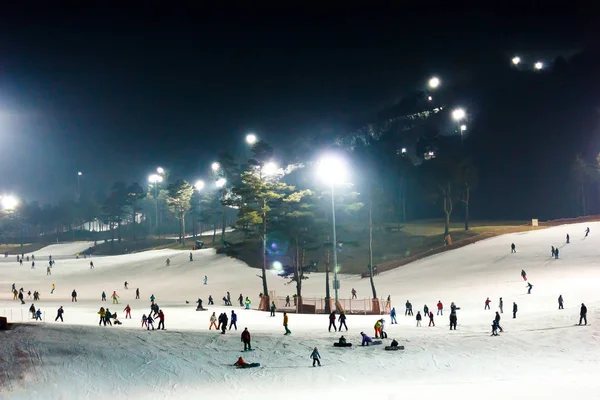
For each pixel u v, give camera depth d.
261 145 75.12
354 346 33.03
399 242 96.94
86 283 92.50
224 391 23.97
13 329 37.50
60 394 23.80
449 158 96.75
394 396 21.70
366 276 79.75
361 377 25.89
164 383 25.44
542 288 56.06
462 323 42.06
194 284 84.44
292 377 26.23
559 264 66.25
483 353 29.72
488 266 70.94
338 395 22.45
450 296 58.62
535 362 27.23
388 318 49.56
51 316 52.84
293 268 64.94
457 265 74.81
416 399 21.00
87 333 36.53
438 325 41.62
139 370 27.58
